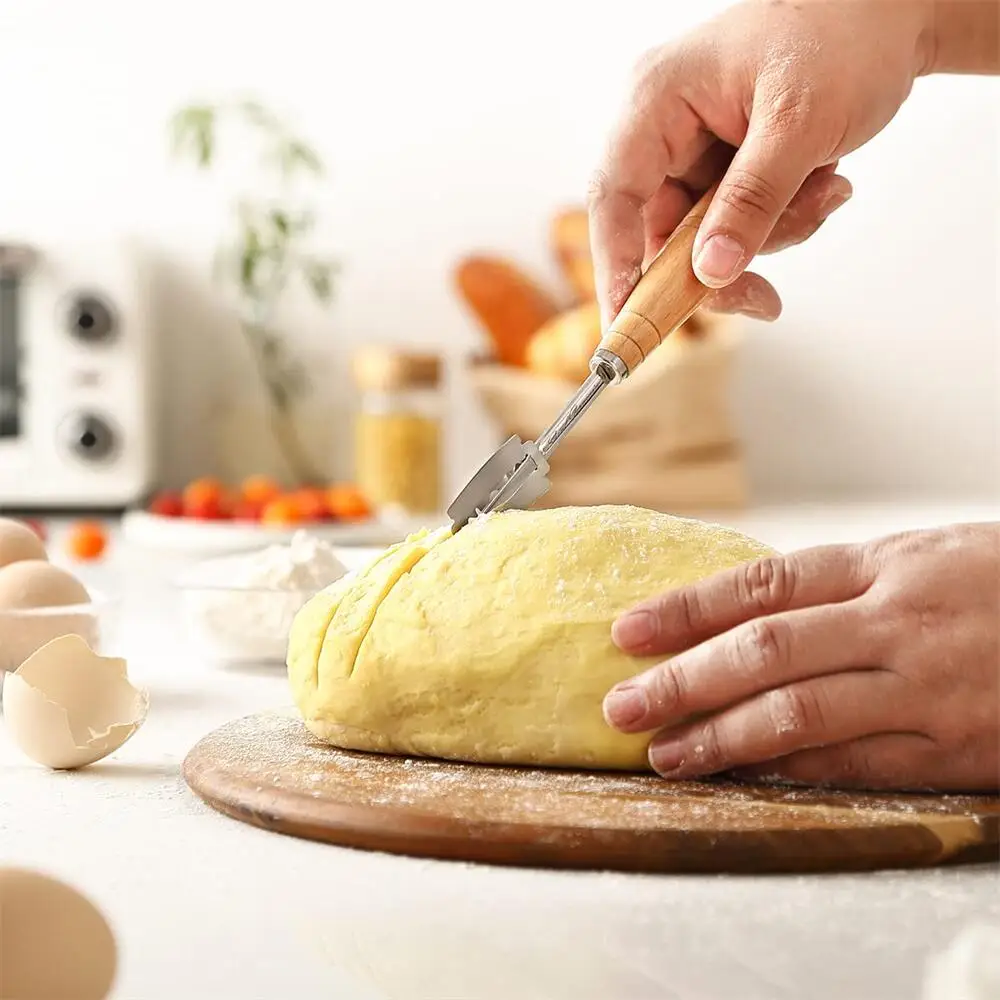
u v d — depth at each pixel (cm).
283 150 238
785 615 66
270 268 239
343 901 55
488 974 47
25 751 78
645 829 59
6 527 106
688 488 215
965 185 239
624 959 49
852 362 243
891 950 50
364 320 243
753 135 87
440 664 73
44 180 242
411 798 65
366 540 187
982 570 66
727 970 48
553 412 216
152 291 231
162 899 56
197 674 112
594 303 221
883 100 92
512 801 65
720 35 94
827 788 67
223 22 240
